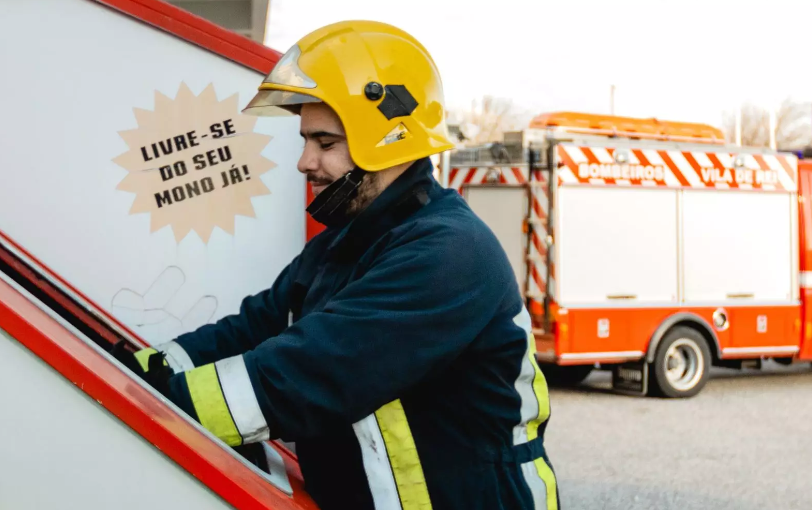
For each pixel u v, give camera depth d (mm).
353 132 1534
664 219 9164
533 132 9000
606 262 8875
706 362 9219
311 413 1335
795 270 9805
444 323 1401
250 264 2531
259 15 5211
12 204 2412
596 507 5125
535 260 8812
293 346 1346
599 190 8867
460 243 1454
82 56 2438
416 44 1654
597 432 7234
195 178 2502
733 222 9516
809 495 5453
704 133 9867
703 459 6352
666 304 9086
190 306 2500
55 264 2422
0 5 2398
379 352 1353
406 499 1438
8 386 1084
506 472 1501
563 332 8625
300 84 1540
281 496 1241
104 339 2109
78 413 1099
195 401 1316
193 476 1131
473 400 1480
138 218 2471
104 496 1104
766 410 8422
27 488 1085
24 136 2414
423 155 1566
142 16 2459
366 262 1517
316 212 1602
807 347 9859
